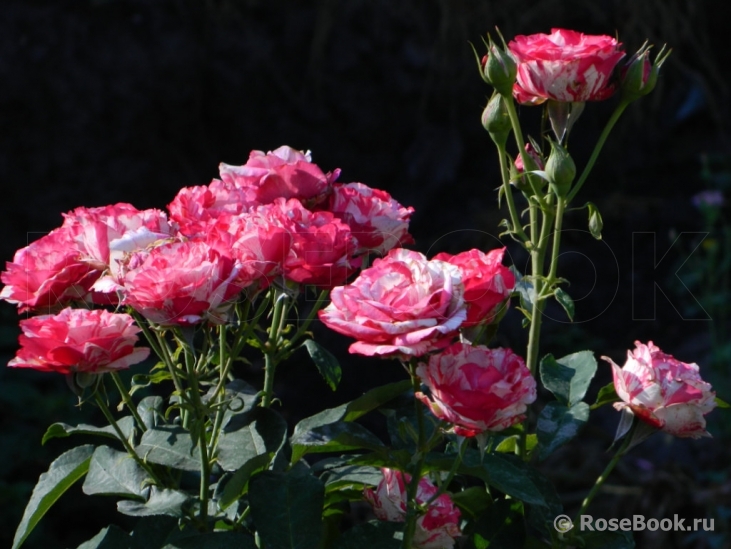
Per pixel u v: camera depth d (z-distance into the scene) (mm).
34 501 1111
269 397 1147
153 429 1110
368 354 1020
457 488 1261
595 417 2482
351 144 3279
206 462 1085
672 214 3197
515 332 2684
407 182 3273
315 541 1068
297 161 1156
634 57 1158
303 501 1077
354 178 3264
